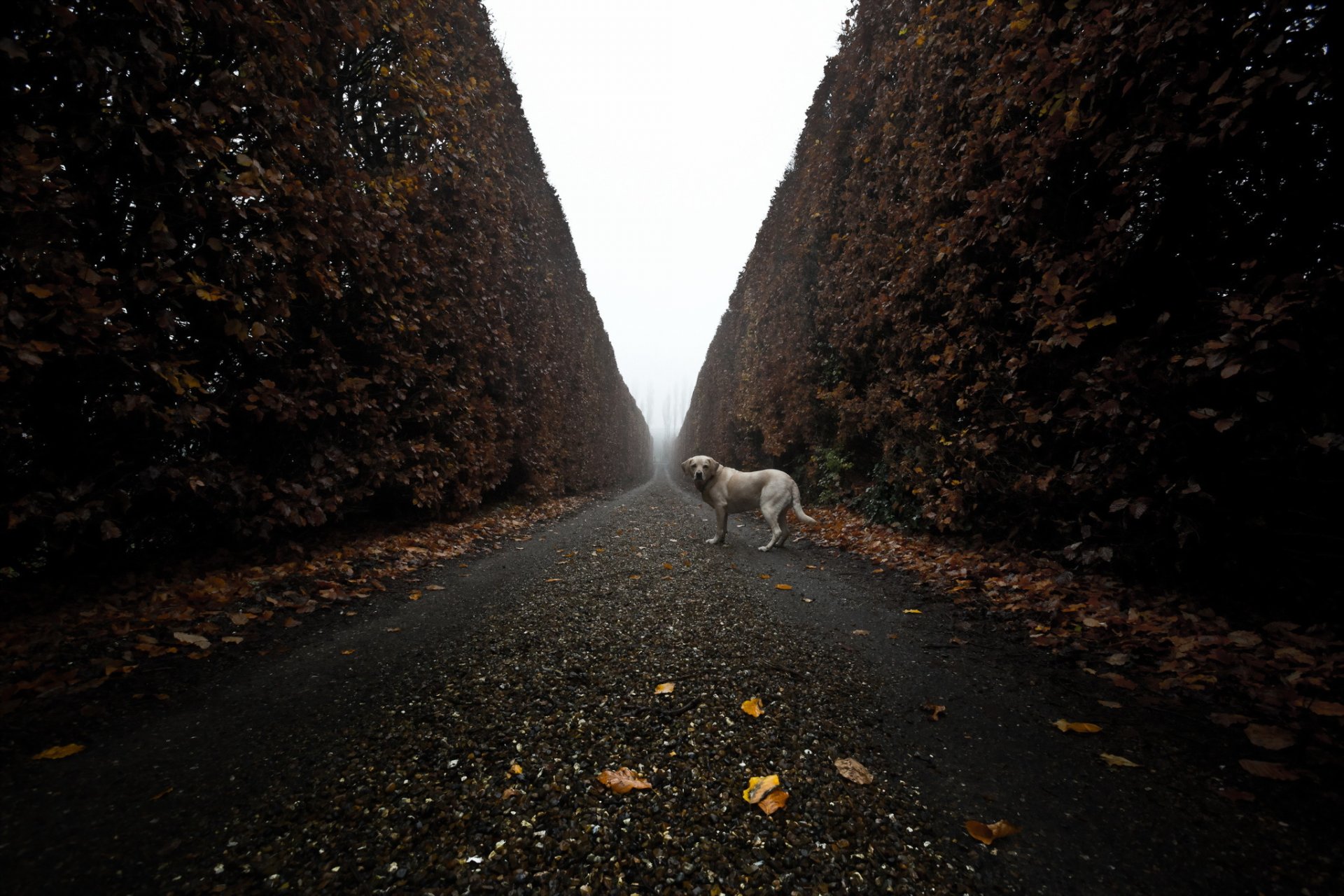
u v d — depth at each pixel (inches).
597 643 97.8
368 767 58.2
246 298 117.1
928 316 187.9
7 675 74.1
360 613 115.6
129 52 90.4
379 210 165.3
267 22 113.8
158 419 102.0
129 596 106.4
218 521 126.3
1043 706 75.8
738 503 220.4
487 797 53.3
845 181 285.9
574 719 69.4
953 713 74.4
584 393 602.9
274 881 42.1
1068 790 56.8
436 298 215.0
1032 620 110.3
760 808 52.5
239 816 49.8
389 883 42.5
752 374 514.9
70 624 91.7
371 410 170.7
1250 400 85.4
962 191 159.3
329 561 151.0
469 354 243.9
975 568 144.5
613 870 44.6
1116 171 98.3
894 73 232.7
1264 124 78.4
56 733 62.6
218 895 40.5
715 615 116.6
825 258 319.0
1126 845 48.5
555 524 303.7
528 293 355.3
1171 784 57.2
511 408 307.9
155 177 99.0
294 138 128.0
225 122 107.2
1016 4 134.0
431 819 50.1
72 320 81.5
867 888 43.3
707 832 49.3
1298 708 68.0
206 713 69.9
